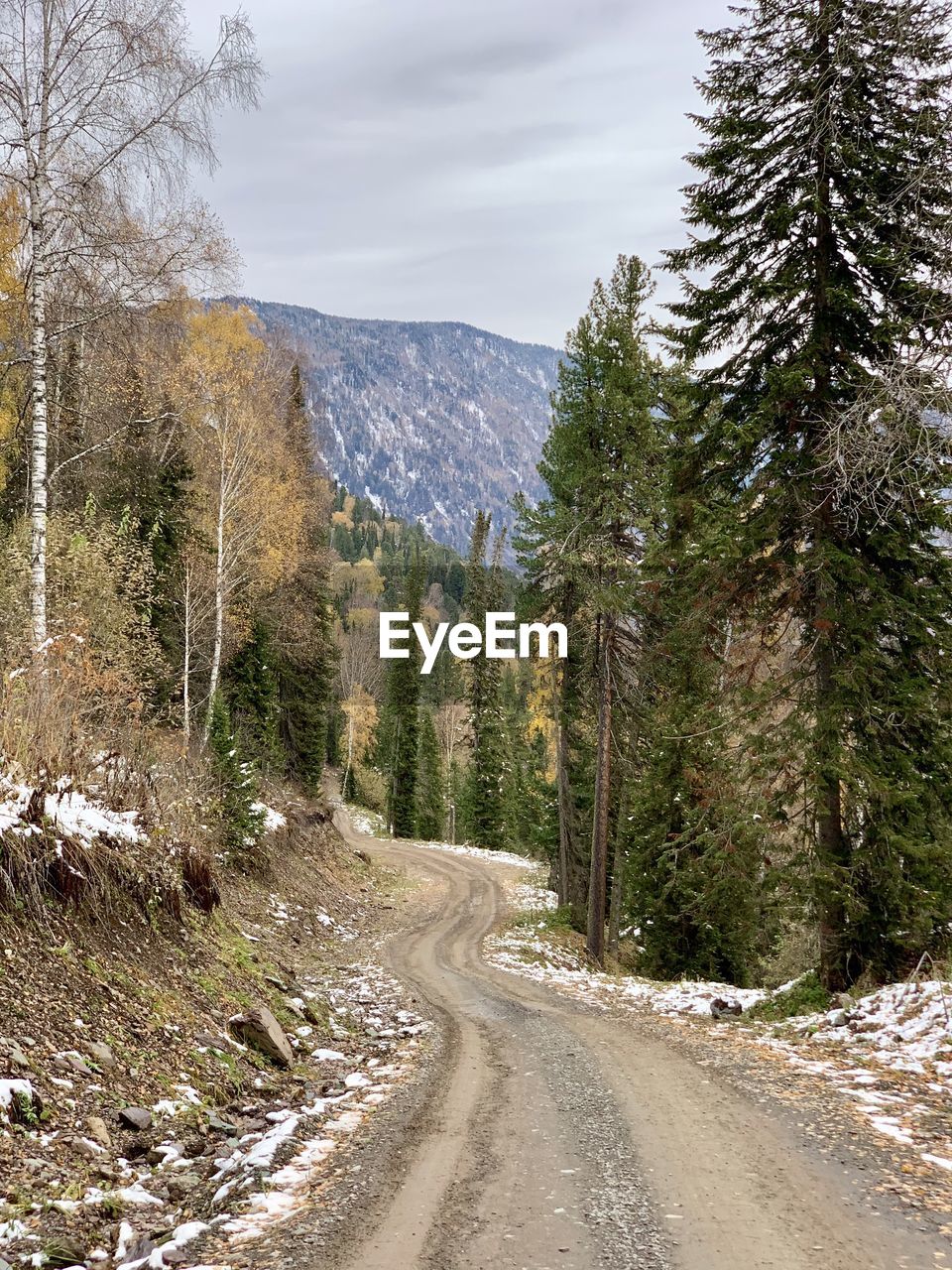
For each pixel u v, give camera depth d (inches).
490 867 1620.3
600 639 855.7
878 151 429.4
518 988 583.2
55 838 307.4
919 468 405.1
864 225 438.0
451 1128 255.3
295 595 1307.8
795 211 439.8
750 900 522.6
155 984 314.8
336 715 2952.8
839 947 435.5
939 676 436.1
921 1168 212.8
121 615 604.1
